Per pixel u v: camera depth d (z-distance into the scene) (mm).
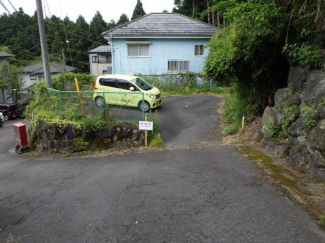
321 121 4078
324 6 4234
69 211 3658
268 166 4746
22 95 23984
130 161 6008
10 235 3111
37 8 8891
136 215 3389
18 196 4391
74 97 8086
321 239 2598
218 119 9305
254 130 6789
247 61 6441
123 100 7855
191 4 26516
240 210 3309
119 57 16922
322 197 3455
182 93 15641
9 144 10039
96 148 7461
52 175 5496
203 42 17125
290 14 4836
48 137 7754
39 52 37938
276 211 3211
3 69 23594
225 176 4492
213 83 16500
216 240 2723
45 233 3109
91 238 2926
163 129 8430
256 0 4988
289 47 5211
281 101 5617
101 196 4113
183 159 5715
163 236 2863
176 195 3914
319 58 4582
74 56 39594
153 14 18703
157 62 17250
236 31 5992
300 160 4457
